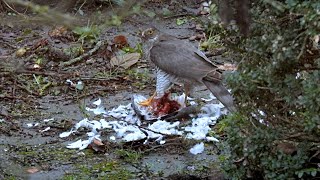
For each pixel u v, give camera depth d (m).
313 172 8.20
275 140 8.34
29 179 9.66
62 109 12.28
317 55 8.02
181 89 13.11
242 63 8.20
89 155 10.48
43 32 15.84
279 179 8.36
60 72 13.95
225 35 8.29
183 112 11.71
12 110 12.16
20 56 14.55
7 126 11.48
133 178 9.67
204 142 10.84
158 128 11.26
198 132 11.09
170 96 12.29
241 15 6.16
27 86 13.16
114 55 14.70
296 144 8.42
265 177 8.48
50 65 14.30
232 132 8.70
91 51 14.76
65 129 11.41
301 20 7.44
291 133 8.21
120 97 12.86
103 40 15.21
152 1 16.80
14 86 13.09
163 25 16.20
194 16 16.55
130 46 15.20
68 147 10.73
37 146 10.80
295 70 7.99
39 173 9.86
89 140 10.78
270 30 7.82
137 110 11.82
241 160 8.79
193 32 16.02
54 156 10.43
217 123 11.56
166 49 11.63
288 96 7.79
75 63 14.41
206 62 11.35
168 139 10.86
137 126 11.33
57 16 6.46
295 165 8.28
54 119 11.81
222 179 9.44
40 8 6.69
